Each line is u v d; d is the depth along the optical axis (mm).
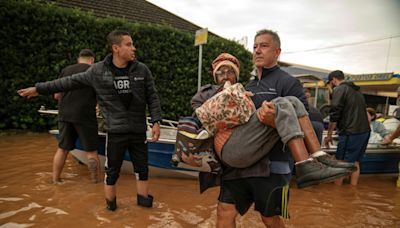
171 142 4406
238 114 2033
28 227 2902
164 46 9188
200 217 3330
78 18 7992
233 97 2041
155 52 9062
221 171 2229
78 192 3871
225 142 2104
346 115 4742
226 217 2273
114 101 3252
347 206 3953
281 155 2182
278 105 1947
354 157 4793
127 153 4438
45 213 3221
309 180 1854
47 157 5480
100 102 3322
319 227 3262
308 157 1886
